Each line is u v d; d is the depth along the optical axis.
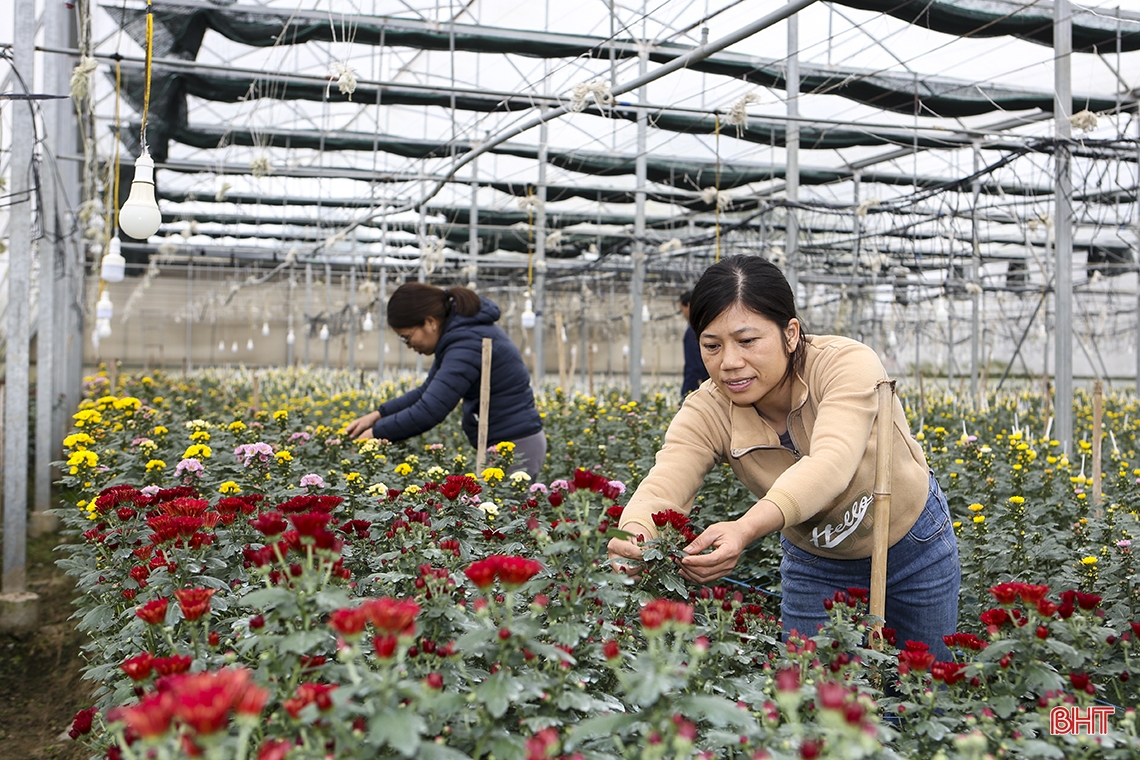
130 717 1.06
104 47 9.92
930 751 1.91
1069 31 7.99
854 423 2.34
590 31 10.12
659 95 11.70
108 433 5.28
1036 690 1.97
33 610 5.73
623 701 2.00
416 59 11.78
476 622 1.95
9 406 5.89
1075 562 3.42
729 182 16.02
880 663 2.25
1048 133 12.73
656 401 9.27
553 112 7.94
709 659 2.01
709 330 2.36
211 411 9.64
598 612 2.21
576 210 19.97
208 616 2.00
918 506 2.59
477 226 17.44
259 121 13.28
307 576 1.67
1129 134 12.72
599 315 34.03
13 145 5.95
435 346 4.99
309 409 9.44
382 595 2.42
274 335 41.97
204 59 11.45
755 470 2.63
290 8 9.12
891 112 11.87
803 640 2.11
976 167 12.50
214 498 3.64
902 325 25.70
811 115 12.20
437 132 14.46
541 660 1.93
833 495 2.23
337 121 14.12
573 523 2.01
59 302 10.22
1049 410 9.41
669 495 2.49
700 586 2.52
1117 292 18.22
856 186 15.63
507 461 4.61
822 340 2.54
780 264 13.24
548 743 1.38
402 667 1.52
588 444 6.89
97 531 2.79
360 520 2.69
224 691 1.09
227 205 20.20
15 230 5.96
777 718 1.66
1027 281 21.67
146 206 3.56
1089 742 1.67
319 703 1.37
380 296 20.61
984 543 3.81
